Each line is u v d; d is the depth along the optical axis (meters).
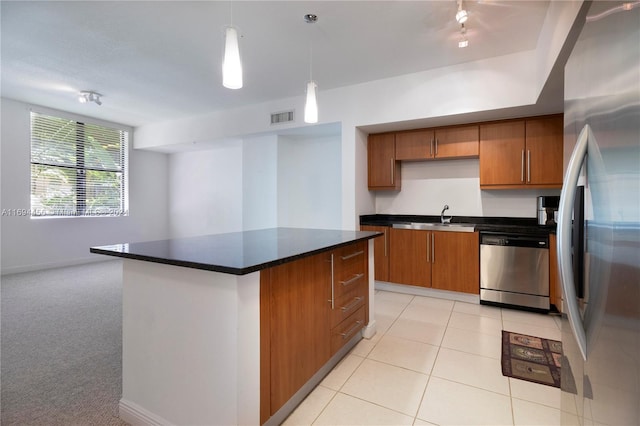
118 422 1.60
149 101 4.42
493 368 2.09
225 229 6.02
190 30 2.60
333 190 4.77
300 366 1.68
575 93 1.10
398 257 3.76
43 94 4.19
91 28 2.58
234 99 4.31
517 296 3.15
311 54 2.98
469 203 3.97
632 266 0.69
